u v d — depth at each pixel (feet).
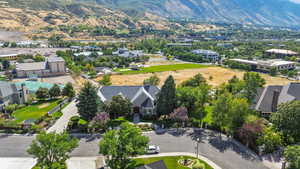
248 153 172.96
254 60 654.12
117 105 222.28
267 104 237.66
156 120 229.86
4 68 491.31
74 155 168.35
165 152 173.68
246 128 176.65
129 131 146.51
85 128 204.03
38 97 291.38
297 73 507.71
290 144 177.58
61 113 247.29
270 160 163.73
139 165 155.22
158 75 473.26
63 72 460.55
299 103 178.81
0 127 206.28
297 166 131.85
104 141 142.31
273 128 188.55
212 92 336.90
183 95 237.04
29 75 427.74
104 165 156.46
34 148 130.72
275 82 436.35
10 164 157.48
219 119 203.41
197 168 148.66
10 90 265.34
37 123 217.36
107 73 478.18
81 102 215.10
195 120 230.48
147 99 240.12
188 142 188.75
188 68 559.79
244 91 266.77
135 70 523.29
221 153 172.76
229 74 500.74
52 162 134.41
